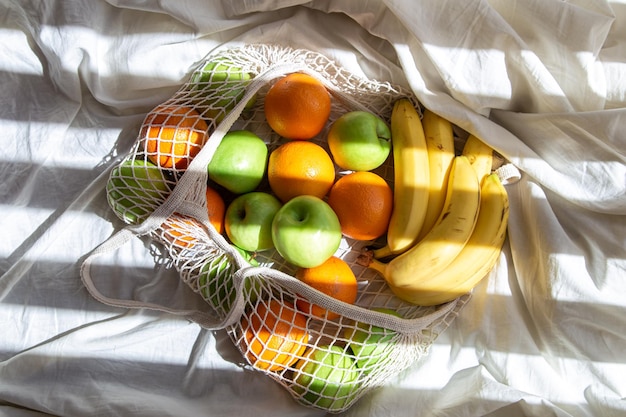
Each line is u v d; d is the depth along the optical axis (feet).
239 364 2.84
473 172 2.78
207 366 2.82
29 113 2.94
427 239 2.72
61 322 2.85
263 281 2.77
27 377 2.67
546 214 2.77
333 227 2.62
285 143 3.01
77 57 2.86
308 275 2.70
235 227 2.77
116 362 2.77
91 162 3.00
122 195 2.73
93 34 2.85
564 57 2.75
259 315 2.61
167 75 2.91
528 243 2.86
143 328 2.85
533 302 2.80
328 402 2.69
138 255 2.95
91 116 3.01
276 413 2.73
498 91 2.81
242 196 2.84
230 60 2.88
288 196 2.79
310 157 2.73
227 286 2.73
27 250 2.89
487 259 2.77
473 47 2.75
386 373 2.77
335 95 3.05
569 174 2.78
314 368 2.65
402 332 2.64
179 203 2.60
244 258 2.80
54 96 2.97
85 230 2.95
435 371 2.86
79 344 2.76
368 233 2.80
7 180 2.90
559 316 2.70
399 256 2.80
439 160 2.89
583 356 2.69
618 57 2.79
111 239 2.71
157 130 2.70
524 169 2.81
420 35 2.70
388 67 2.94
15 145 2.92
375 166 2.90
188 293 2.93
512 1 2.75
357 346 2.70
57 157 2.99
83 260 2.92
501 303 2.88
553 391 2.70
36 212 2.94
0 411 2.52
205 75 2.86
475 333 2.89
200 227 2.72
